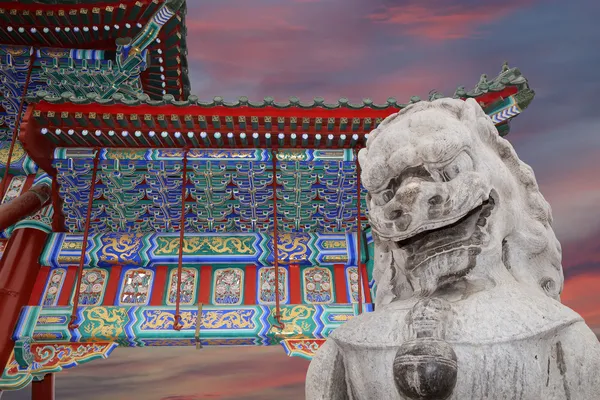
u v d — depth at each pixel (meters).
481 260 2.69
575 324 2.55
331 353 2.96
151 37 11.00
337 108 7.82
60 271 8.72
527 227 2.91
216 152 8.41
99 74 11.13
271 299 8.54
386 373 2.59
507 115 7.42
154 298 8.46
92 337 7.74
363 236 9.27
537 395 2.40
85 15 10.77
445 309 2.54
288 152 8.41
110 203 8.98
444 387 2.31
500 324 2.44
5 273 8.28
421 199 2.62
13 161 10.18
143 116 7.78
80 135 8.09
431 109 3.01
